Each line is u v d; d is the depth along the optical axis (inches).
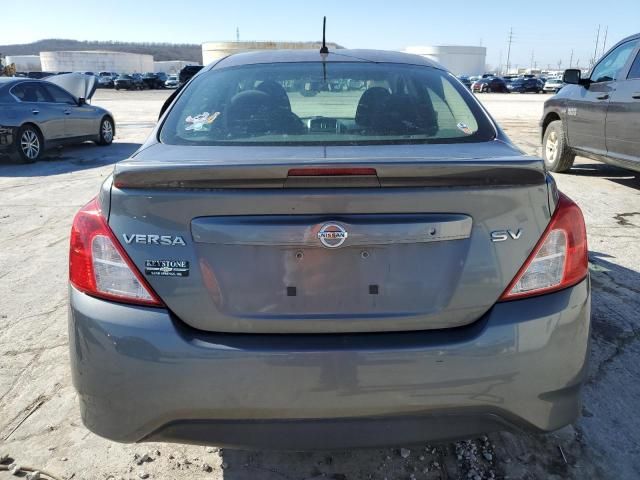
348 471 87.6
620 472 86.8
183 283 67.7
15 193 278.7
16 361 119.0
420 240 66.9
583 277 73.4
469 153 78.0
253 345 67.3
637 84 235.1
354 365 66.6
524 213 69.0
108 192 70.2
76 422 99.1
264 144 84.8
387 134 88.4
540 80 1991.9
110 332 68.3
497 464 88.8
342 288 67.7
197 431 69.6
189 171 65.4
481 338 67.6
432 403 68.1
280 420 68.6
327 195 65.7
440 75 109.3
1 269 173.2
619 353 120.0
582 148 280.5
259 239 66.2
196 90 103.1
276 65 110.3
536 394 70.0
